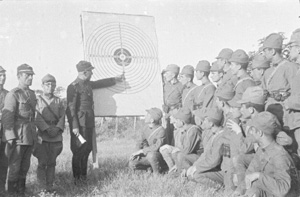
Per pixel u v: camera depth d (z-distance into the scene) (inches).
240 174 221.3
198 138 279.6
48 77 268.2
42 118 263.3
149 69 332.2
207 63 308.0
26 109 246.1
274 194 192.7
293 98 221.9
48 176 265.6
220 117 253.4
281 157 196.5
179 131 288.0
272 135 202.5
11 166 242.5
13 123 240.2
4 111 240.2
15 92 244.5
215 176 246.7
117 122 600.4
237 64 261.9
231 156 228.2
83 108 286.4
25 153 249.4
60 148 268.7
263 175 195.0
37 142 258.8
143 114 322.7
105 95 317.4
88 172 308.2
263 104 224.7
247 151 223.9
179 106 329.7
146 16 341.1
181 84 335.0
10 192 243.0
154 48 336.5
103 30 327.9
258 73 264.8
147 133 302.0
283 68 241.8
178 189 241.1
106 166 326.0
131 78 326.3
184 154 277.3
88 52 320.5
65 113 285.4
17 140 242.1
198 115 283.3
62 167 332.8
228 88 251.9
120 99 320.8
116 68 324.5
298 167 219.3
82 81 290.0
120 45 329.1
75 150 283.4
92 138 298.0
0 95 271.9
